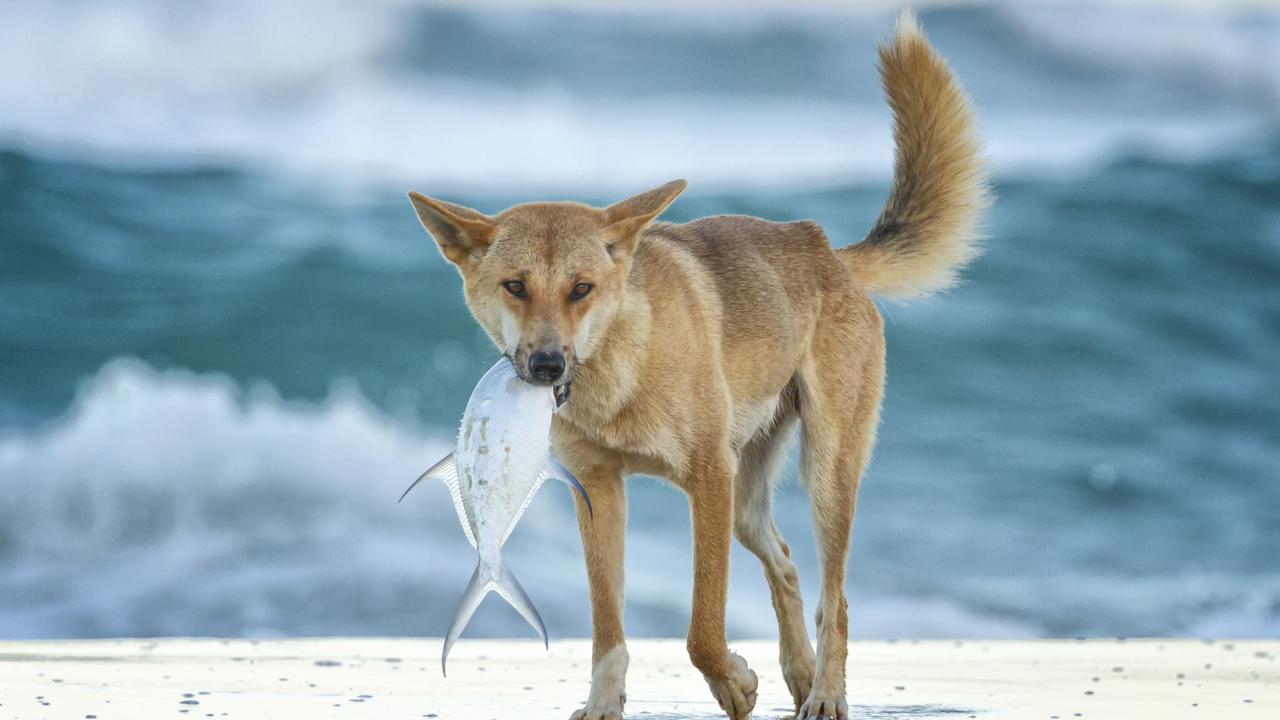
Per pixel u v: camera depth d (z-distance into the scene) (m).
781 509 47.47
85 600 38.41
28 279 66.69
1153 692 19.86
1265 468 54.47
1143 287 70.25
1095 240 73.81
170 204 77.25
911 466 53.28
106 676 20.73
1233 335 67.00
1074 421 58.56
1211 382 63.03
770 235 20.73
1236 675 22.16
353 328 63.06
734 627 36.22
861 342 20.80
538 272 17.38
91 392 57.44
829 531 20.06
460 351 62.19
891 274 22.50
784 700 20.64
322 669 22.19
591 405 17.88
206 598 37.94
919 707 18.44
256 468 44.56
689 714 17.95
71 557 41.66
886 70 22.84
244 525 42.75
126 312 63.91
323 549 40.81
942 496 50.19
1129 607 39.44
